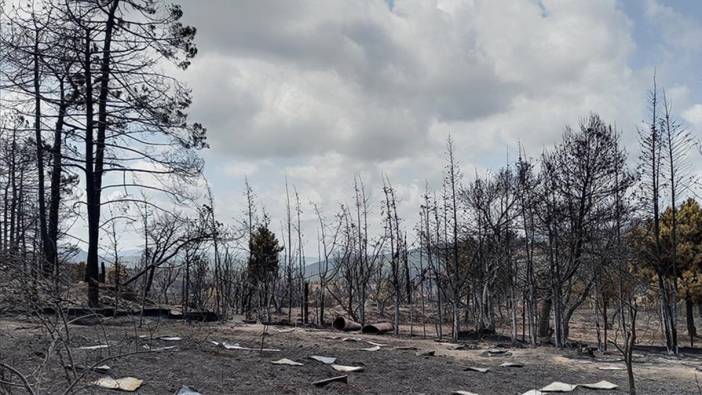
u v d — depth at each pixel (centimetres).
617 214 2075
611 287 2072
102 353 1008
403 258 2656
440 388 1115
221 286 2595
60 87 2242
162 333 1377
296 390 983
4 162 2317
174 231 2291
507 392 1128
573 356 1634
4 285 623
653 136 2114
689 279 2950
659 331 2386
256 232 3023
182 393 865
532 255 2114
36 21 2109
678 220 3056
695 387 1249
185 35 2266
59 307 643
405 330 2464
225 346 1281
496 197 2528
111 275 2622
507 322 2931
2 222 2358
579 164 2120
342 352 1389
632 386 707
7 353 880
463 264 2442
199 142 2366
